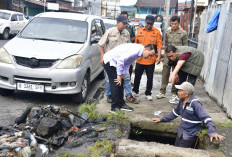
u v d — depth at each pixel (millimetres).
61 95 5867
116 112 4289
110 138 3520
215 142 3361
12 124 4148
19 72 4914
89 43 5777
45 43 5426
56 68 4910
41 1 37219
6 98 5484
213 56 5863
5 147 3283
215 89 5367
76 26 6094
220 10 5656
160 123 4062
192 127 3496
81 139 3506
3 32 16422
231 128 3893
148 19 4984
